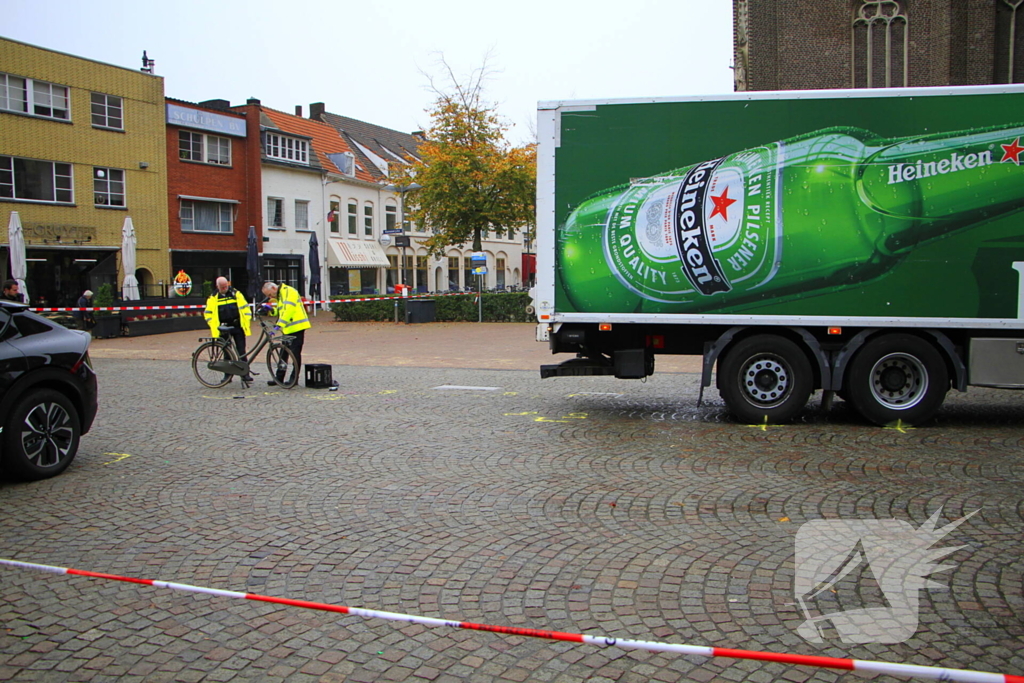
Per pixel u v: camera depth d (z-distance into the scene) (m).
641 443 7.82
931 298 8.35
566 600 4.04
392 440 8.10
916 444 7.61
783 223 8.55
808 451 7.36
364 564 4.58
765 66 26.52
